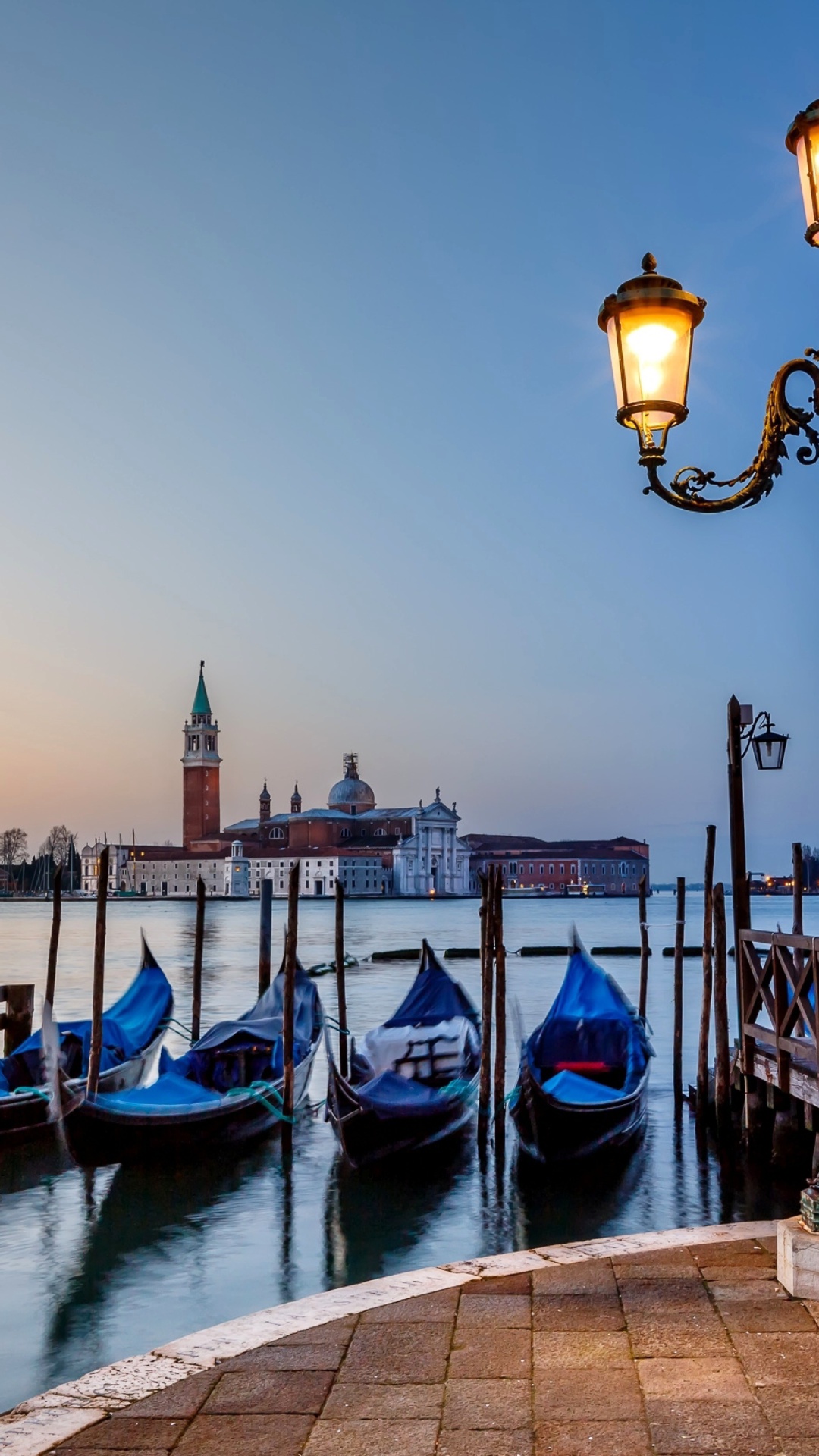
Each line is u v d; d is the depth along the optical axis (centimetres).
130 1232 1359
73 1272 1228
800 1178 1477
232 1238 1340
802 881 1889
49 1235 1352
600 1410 521
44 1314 1113
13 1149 1733
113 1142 1575
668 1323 617
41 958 6512
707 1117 1733
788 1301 645
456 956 5966
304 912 14162
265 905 3070
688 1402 525
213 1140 1669
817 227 555
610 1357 578
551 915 13375
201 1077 1919
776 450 615
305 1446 500
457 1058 1980
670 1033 2930
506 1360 579
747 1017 1523
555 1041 1889
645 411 607
